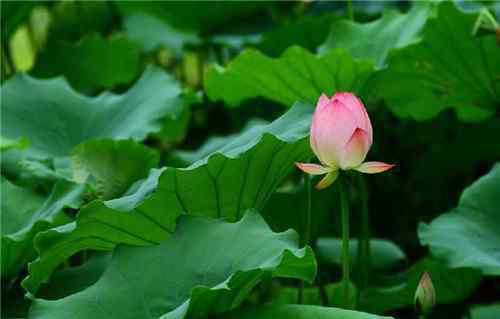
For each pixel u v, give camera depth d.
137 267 2.98
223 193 3.14
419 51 3.81
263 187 3.19
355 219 4.09
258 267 2.84
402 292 3.52
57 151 3.81
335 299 3.55
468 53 3.80
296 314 2.86
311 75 3.74
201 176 3.08
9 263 3.33
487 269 3.26
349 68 3.70
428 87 3.91
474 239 3.37
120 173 3.64
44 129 3.84
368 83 3.77
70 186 3.45
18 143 3.54
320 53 4.00
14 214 3.45
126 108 3.88
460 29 3.77
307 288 3.71
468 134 4.23
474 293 3.89
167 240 3.01
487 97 3.91
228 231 2.99
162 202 3.10
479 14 3.72
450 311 3.86
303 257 2.87
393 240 4.33
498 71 3.81
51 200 3.44
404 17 3.93
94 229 3.11
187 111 4.15
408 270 3.73
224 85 3.86
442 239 3.37
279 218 3.81
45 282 3.28
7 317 3.31
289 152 3.15
